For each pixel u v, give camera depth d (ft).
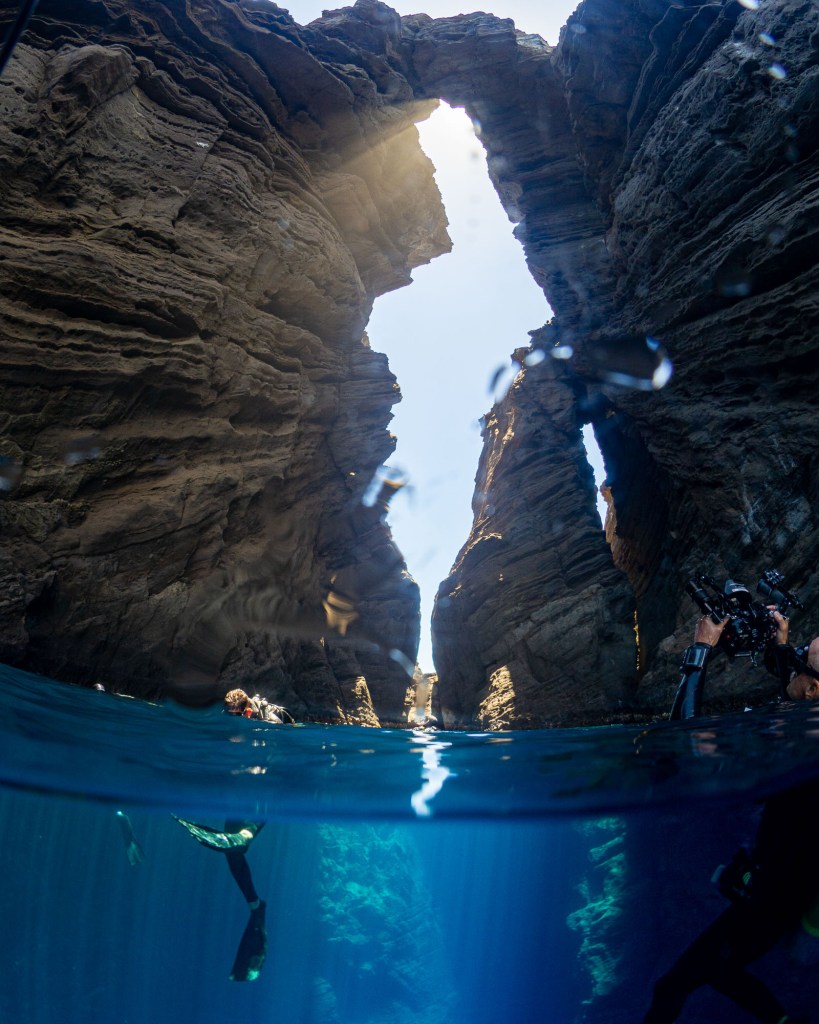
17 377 30.68
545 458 63.05
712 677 38.14
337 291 51.65
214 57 45.70
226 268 40.19
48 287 31.94
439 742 15.38
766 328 40.47
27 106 33.19
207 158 41.55
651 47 50.90
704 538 46.96
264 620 43.73
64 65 35.01
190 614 36.73
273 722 20.40
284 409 46.21
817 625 36.35
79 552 31.81
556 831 26.00
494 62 61.87
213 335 39.81
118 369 33.55
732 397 45.11
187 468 38.32
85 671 31.58
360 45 57.57
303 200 49.70
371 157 55.77
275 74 49.55
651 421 52.75
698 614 44.24
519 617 55.88
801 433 39.68
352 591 54.75
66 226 33.88
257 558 43.50
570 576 56.59
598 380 60.13
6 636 27.73
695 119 43.62
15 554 29.66
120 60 36.78
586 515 59.47
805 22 37.35
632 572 63.16
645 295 51.39
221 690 37.04
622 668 51.78
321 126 52.26
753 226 39.40
